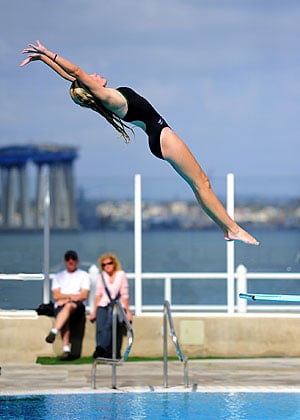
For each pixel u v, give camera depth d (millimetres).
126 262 66000
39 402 40656
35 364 51500
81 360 52375
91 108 29453
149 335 53156
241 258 71750
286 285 65188
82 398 41469
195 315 53531
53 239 75250
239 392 42750
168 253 73812
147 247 76500
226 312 56531
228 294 54406
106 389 43312
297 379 45938
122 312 43125
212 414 38438
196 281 72000
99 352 51438
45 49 28438
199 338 53250
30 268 60750
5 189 84438
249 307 55406
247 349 53281
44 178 54781
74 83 29234
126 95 29016
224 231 30594
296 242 77812
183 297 66875
